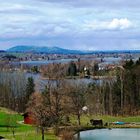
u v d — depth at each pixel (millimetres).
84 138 116000
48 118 121188
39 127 118312
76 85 160875
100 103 189375
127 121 157875
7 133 115438
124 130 137125
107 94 194125
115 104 188625
